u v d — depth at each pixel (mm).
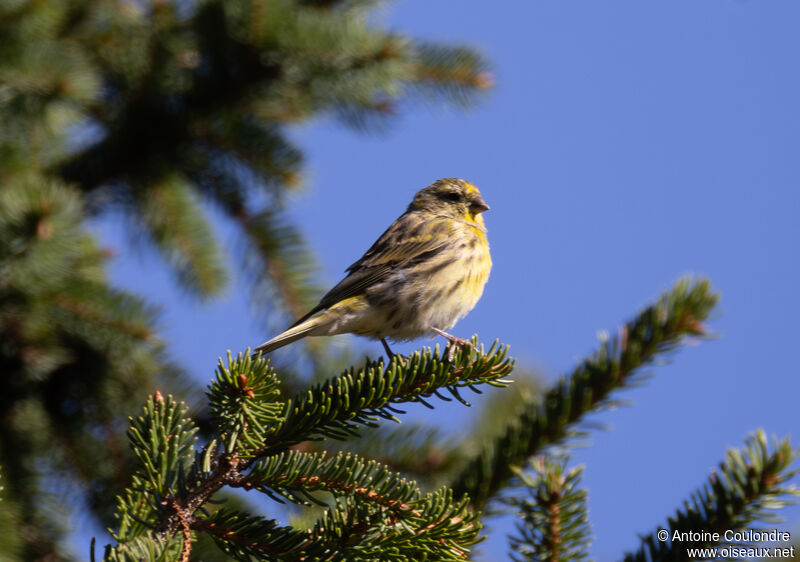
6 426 10680
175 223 12867
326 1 13227
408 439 10156
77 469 10805
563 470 7875
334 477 7191
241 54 12016
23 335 10445
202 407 11250
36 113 11312
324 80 12266
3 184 11008
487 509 8711
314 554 7004
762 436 7652
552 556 7730
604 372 8961
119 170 12492
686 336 9000
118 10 12188
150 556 5965
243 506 10781
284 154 12406
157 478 6762
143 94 12031
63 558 10219
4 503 9789
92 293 10461
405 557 7078
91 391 11062
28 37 11320
